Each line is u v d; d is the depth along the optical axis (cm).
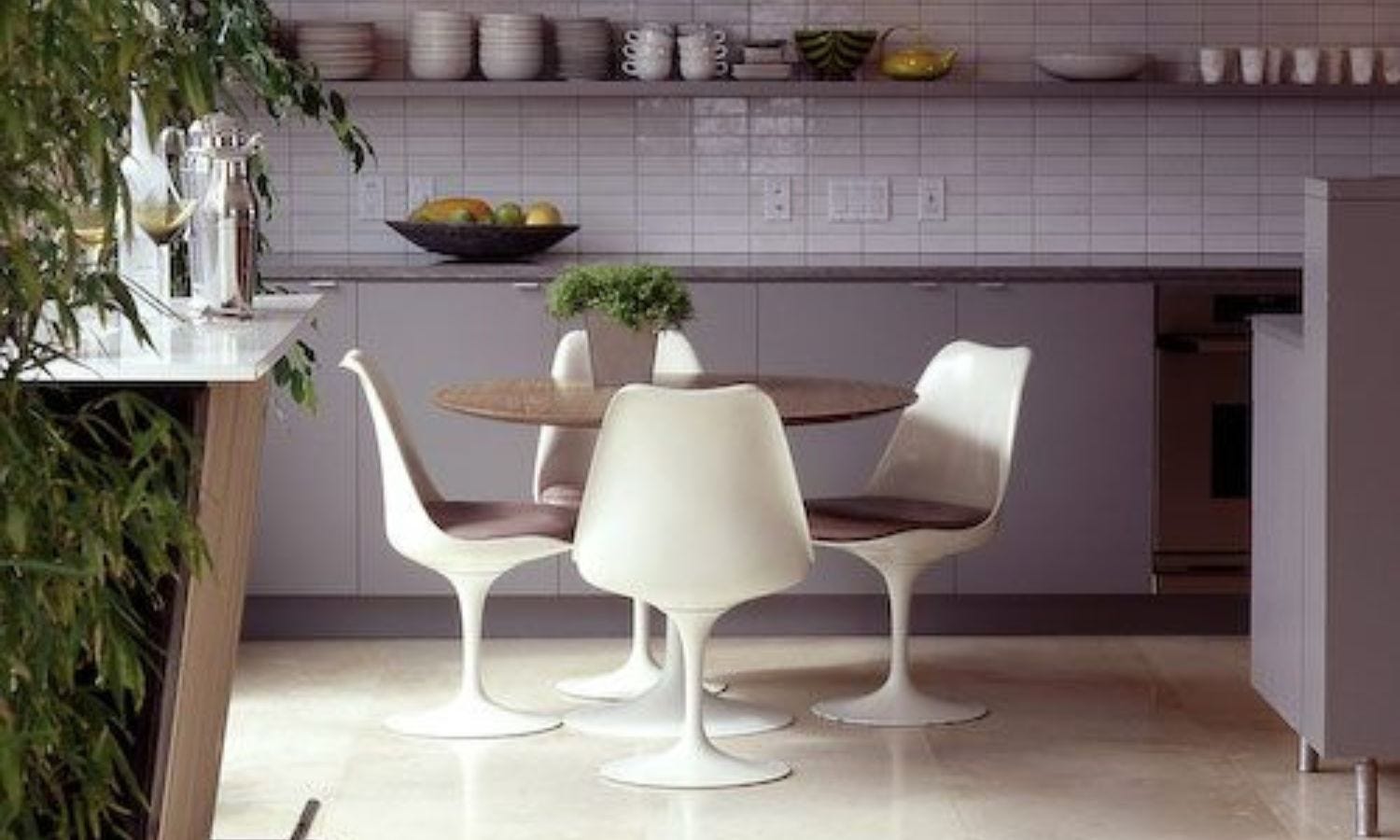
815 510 679
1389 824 581
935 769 633
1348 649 566
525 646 775
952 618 790
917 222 842
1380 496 562
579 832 579
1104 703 702
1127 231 843
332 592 779
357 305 773
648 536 593
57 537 361
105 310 386
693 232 841
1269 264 796
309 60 806
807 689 718
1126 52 839
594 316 665
